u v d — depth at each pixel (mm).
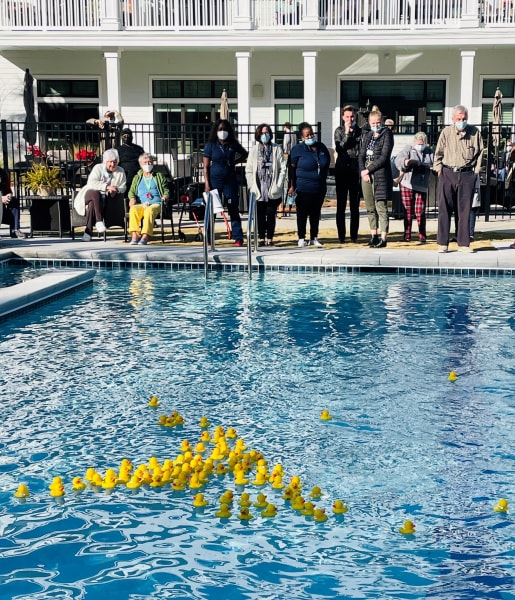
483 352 7984
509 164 16562
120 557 4301
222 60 25188
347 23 24000
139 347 8234
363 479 5234
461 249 12336
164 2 23703
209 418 6336
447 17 23406
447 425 6148
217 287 10961
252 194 11383
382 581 4070
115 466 5477
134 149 14602
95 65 25297
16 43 23547
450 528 4598
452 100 24766
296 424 6191
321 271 11891
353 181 13086
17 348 8234
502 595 3947
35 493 5047
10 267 12414
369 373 7383
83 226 14438
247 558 4289
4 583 4062
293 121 25406
